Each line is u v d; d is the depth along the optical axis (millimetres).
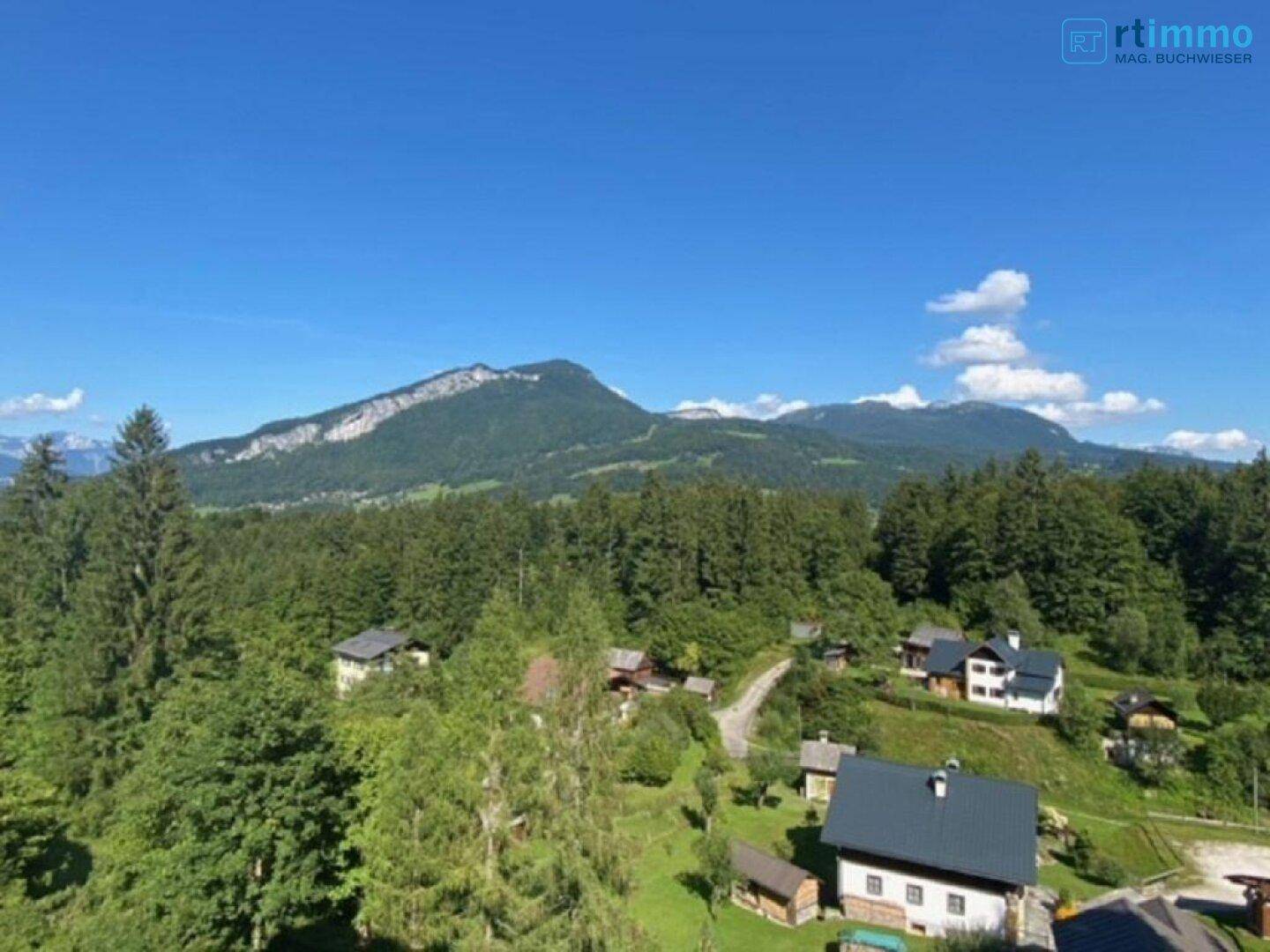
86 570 59594
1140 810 58438
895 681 80500
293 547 130375
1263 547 76500
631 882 21156
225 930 24156
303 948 26828
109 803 42594
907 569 100562
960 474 131625
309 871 25750
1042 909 40719
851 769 42875
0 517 76188
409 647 92812
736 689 79750
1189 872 48156
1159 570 87125
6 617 68500
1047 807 58000
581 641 31062
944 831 38438
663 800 49250
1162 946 25688
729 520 104250
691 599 95062
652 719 60906
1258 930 37844
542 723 28500
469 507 135625
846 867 39219
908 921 37656
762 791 53188
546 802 22875
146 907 22766
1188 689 71875
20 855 28500
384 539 125562
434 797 24547
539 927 18672
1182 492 95062
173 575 54500
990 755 65062
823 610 94875
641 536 99750
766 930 36500
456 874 22641
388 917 24656
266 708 26109
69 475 80562
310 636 95625
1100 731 66812
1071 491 99875
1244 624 76188
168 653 52375
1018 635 77312
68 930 19922
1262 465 94812
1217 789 58688
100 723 46656
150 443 56156
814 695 71625
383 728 35219
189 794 24688
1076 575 85500
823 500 140750
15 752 43938
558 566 105188
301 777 25875
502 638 30812
